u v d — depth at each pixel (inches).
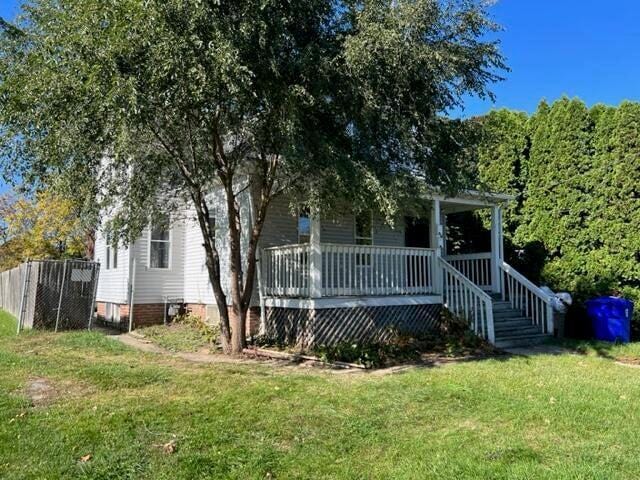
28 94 261.7
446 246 676.1
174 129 336.2
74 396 243.8
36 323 508.4
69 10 265.3
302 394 253.8
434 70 303.1
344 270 425.7
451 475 161.2
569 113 548.4
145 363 331.3
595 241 519.8
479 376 302.8
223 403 234.8
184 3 236.8
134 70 249.6
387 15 289.1
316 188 315.0
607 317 466.9
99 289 689.6
